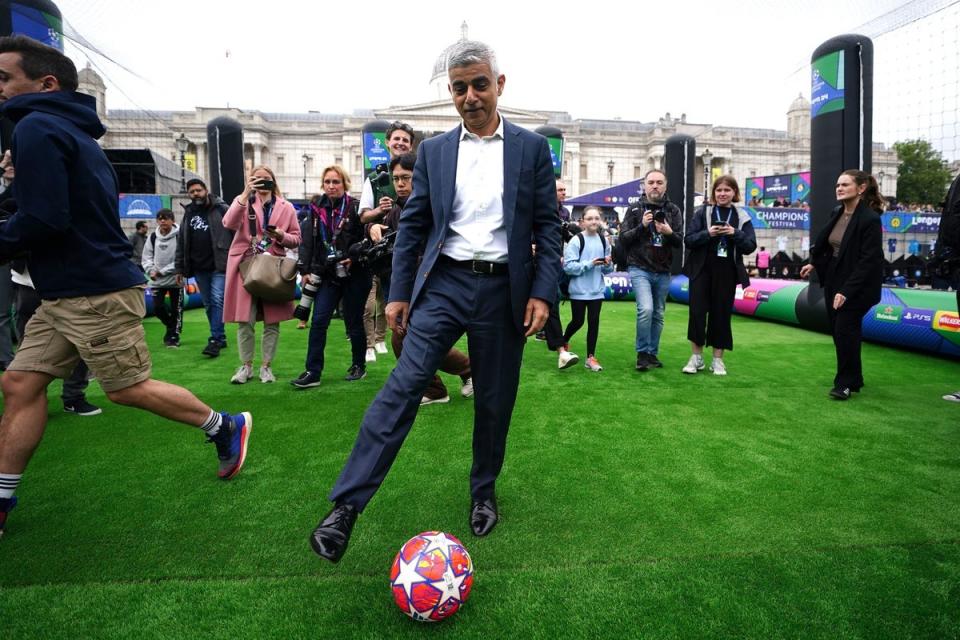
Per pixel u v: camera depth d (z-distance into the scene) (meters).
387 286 4.20
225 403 3.84
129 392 2.16
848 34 6.70
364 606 1.64
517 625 1.55
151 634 1.52
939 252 4.15
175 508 2.26
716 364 4.78
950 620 1.58
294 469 2.68
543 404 3.82
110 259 2.00
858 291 3.85
